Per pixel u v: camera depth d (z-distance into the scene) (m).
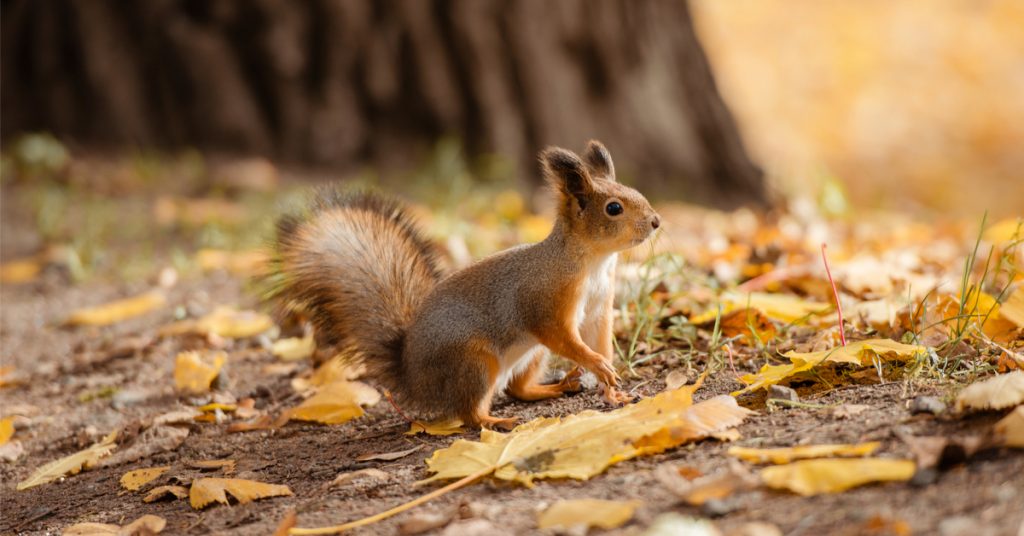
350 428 8.34
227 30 20.30
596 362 7.93
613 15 20.61
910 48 37.97
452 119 20.02
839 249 12.76
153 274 14.70
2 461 8.81
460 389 7.96
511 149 19.94
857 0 41.81
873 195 29.50
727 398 6.84
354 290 8.73
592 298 8.26
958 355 7.52
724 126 22.19
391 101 20.09
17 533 7.20
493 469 6.43
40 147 19.72
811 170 26.22
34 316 13.37
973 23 39.56
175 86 20.42
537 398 8.55
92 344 11.91
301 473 7.43
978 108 34.34
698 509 5.41
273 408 9.19
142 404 9.77
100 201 18.33
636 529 5.29
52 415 9.78
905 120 33.75
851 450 5.74
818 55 38.12
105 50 20.66
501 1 20.02
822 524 4.98
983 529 4.66
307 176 19.25
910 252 12.20
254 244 14.73
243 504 6.94
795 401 6.99
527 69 20.03
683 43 21.94
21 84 21.09
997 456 5.37
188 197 18.55
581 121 20.38
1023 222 9.25
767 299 9.54
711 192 21.61
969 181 30.16
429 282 8.93
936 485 5.20
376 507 6.38
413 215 9.34
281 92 20.11
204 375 9.87
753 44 39.22
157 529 6.65
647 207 8.06
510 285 8.07
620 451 6.38
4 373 11.15
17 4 21.03
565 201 8.04
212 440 8.53
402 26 19.94
